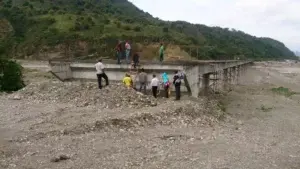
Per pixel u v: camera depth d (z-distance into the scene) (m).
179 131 21.52
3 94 31.25
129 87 29.34
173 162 15.94
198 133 21.55
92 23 101.12
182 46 102.50
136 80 31.83
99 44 89.00
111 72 36.34
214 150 18.27
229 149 18.64
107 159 15.89
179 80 29.27
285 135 23.92
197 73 33.25
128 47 37.88
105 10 142.75
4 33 95.50
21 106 25.64
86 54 86.62
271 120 29.81
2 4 115.31
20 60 69.88
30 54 86.75
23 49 89.12
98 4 154.62
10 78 34.53
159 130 21.39
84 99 26.84
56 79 39.16
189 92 32.78
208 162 16.22
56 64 37.50
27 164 14.77
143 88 31.55
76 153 16.47
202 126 23.70
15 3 120.75
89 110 24.23
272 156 18.00
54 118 22.12
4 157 15.51
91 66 38.31
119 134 19.97
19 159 15.34
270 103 40.38
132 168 14.90
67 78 38.66
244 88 58.41
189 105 26.88
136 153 16.95
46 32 93.56
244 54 181.62
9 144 17.31
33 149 16.75
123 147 17.77
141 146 18.11
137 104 26.03
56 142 17.94
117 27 102.50
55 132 19.36
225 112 32.19
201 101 31.25
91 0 154.50
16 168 14.24
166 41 99.62
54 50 86.94
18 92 29.95
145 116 22.94
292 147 20.33
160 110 24.53
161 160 16.12
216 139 20.58
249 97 45.53
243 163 16.47
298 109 36.75
